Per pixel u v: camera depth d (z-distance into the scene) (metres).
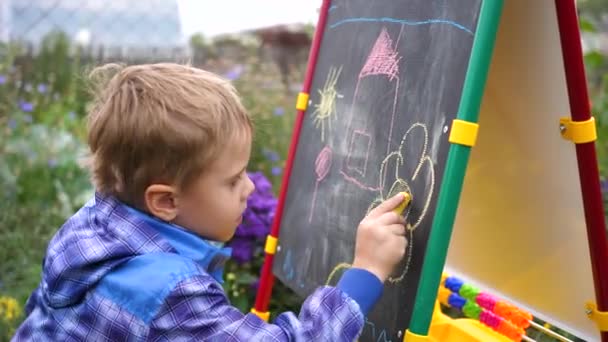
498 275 2.14
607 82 3.82
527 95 1.76
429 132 1.65
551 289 1.96
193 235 1.52
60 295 1.50
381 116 1.89
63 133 4.78
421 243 1.60
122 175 1.51
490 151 1.96
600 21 4.60
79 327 1.48
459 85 1.58
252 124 1.67
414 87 1.76
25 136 4.73
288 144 4.77
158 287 1.43
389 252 1.60
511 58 1.75
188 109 1.47
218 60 6.14
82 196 4.25
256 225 2.83
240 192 1.56
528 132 1.82
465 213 2.15
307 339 1.46
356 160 1.98
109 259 1.47
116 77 1.58
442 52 1.68
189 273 1.45
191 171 1.48
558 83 1.67
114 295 1.45
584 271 1.84
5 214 3.91
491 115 1.90
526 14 1.66
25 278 3.41
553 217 1.88
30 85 5.28
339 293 1.54
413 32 1.83
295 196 2.31
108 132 1.50
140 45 6.20
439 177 1.58
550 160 1.80
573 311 1.91
